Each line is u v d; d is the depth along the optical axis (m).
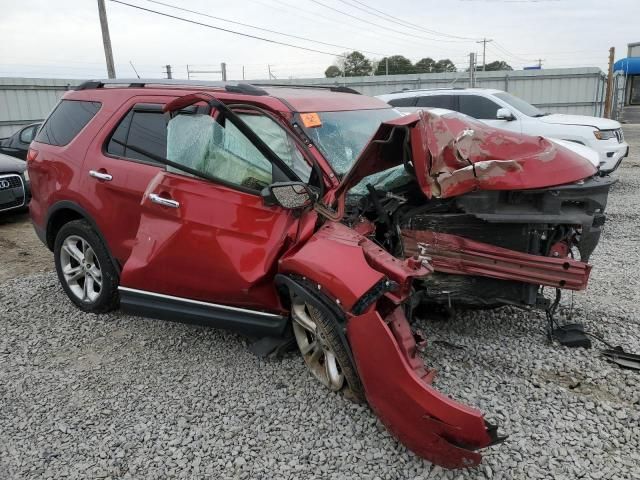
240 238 3.45
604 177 3.69
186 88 4.20
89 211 4.41
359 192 3.77
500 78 25.97
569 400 3.26
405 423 2.68
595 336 3.94
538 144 3.61
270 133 3.69
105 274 4.57
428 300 3.66
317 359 3.52
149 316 3.98
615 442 2.89
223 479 2.77
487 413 3.14
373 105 4.70
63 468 2.89
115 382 3.72
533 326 4.21
